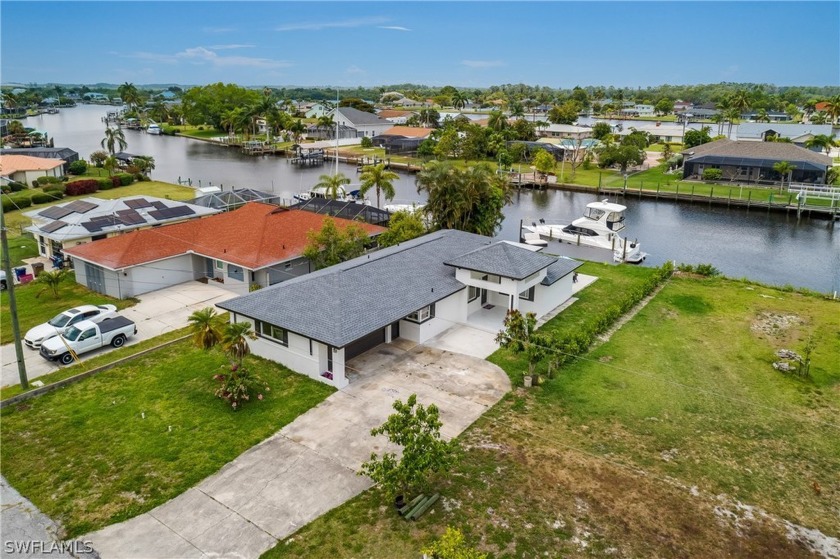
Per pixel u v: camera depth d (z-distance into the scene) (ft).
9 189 239.50
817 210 234.99
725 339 107.96
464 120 467.52
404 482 60.39
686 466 69.97
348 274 104.99
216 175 328.29
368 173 193.88
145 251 129.70
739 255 185.98
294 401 83.61
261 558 55.21
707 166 305.32
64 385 87.92
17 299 124.98
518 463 69.41
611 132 472.03
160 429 76.59
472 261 111.75
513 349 88.79
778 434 77.46
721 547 57.16
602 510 61.72
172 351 99.91
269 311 94.38
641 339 107.55
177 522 59.98
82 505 62.64
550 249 178.40
